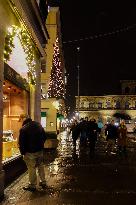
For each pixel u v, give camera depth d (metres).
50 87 39.19
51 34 39.59
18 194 9.89
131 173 14.40
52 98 40.94
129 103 90.56
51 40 39.12
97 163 17.92
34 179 10.58
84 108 94.56
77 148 28.44
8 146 13.12
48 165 16.80
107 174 14.05
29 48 15.73
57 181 12.19
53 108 41.03
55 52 43.34
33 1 14.62
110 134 25.69
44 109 40.97
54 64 42.41
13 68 13.48
